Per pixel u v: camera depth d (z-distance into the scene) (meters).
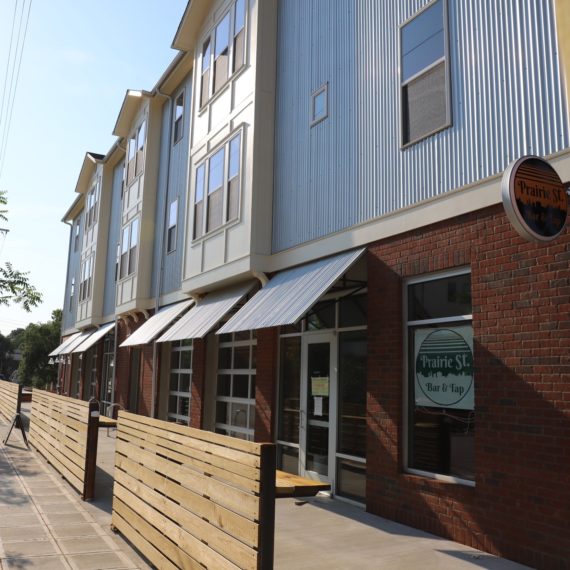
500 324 6.14
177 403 15.87
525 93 6.18
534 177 5.20
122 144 22.41
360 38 8.98
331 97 9.55
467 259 6.65
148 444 6.16
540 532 5.49
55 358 38.22
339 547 6.23
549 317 5.66
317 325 9.73
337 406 9.01
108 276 24.06
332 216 9.17
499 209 6.34
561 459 5.39
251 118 11.22
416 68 7.79
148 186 18.59
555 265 5.66
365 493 8.15
